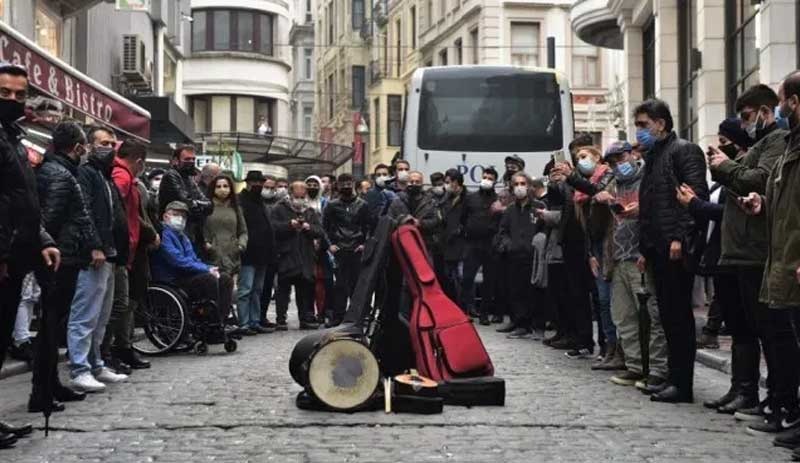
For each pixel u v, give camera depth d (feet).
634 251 33.50
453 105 69.00
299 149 125.90
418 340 30.09
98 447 24.32
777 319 25.76
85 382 32.07
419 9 193.16
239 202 51.90
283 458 23.08
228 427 26.53
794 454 23.24
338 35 254.47
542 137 68.64
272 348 45.21
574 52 160.04
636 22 92.27
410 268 30.45
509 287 50.96
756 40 61.67
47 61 44.24
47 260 25.91
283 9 207.31
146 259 38.11
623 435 25.76
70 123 29.89
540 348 45.06
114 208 33.09
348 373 28.66
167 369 37.73
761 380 34.27
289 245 54.95
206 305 42.55
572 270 41.24
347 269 56.29
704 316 53.98
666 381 31.35
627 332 34.12
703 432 26.27
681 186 28.76
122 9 93.04
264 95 199.93
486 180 56.39
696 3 75.82
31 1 67.51
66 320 34.47
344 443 24.59
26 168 24.64
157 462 22.82
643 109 30.35
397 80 207.41
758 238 26.16
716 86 70.18
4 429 25.02
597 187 35.47
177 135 87.92
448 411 28.84
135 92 98.37
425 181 68.44
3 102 24.13
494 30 159.33
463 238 57.26
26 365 38.06
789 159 23.20
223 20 200.75
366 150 221.66
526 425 26.89
